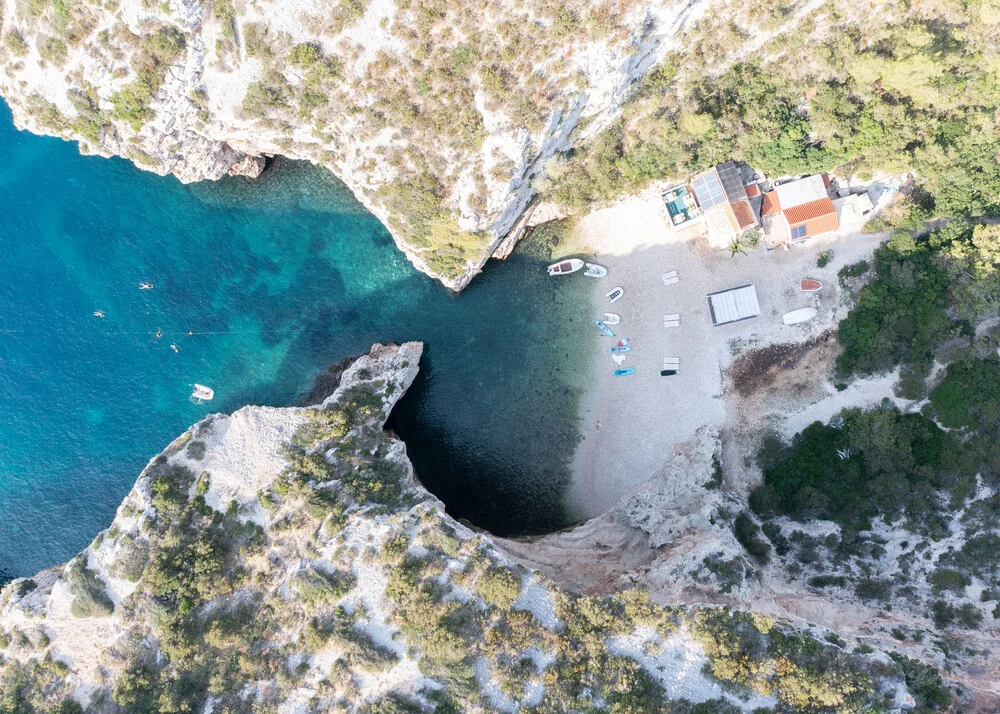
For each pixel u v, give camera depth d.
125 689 40.53
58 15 41.00
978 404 42.31
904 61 39.72
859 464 44.53
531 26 37.03
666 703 36.56
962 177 42.97
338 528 42.28
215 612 42.31
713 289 49.16
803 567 43.28
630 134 44.84
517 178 42.56
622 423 50.12
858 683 35.06
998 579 39.69
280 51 40.38
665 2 36.69
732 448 48.19
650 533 46.59
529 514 50.75
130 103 44.38
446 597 40.09
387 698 38.16
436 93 39.78
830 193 47.09
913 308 44.47
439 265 48.69
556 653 38.47
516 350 51.28
